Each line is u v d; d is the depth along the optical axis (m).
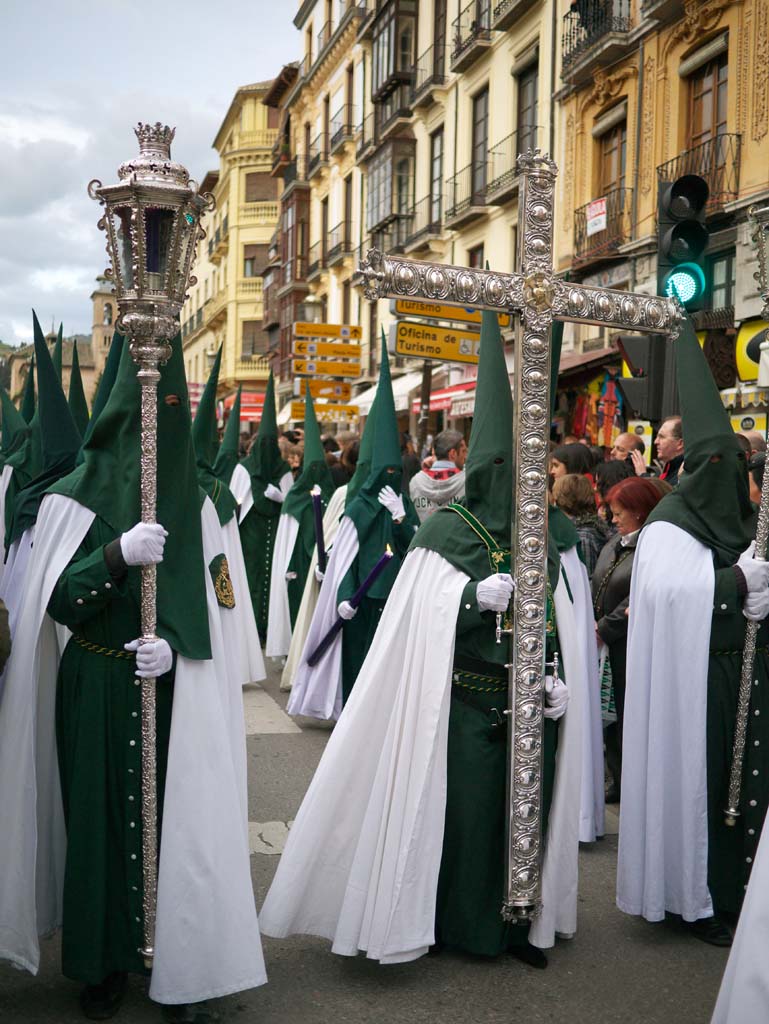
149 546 3.12
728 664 4.04
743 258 13.15
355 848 3.69
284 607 9.27
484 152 22.06
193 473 3.42
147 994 3.43
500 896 3.72
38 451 5.58
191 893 3.17
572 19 17.73
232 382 51.81
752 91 13.35
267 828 5.00
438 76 24.08
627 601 5.04
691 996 3.53
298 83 37.22
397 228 26.28
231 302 51.84
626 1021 3.36
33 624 3.31
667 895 3.94
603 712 5.43
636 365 6.82
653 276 15.41
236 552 8.11
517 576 3.66
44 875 3.44
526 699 3.64
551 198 3.75
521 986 3.58
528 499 3.67
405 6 25.98
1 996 3.39
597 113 17.17
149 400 3.18
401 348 10.51
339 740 3.73
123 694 3.27
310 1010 3.39
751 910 2.65
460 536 3.77
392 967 3.70
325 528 8.43
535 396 3.69
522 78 20.28
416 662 3.68
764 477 3.95
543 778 3.79
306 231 37.28
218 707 3.32
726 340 13.71
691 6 14.44
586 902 4.33
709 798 4.00
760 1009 2.56
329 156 34.34
